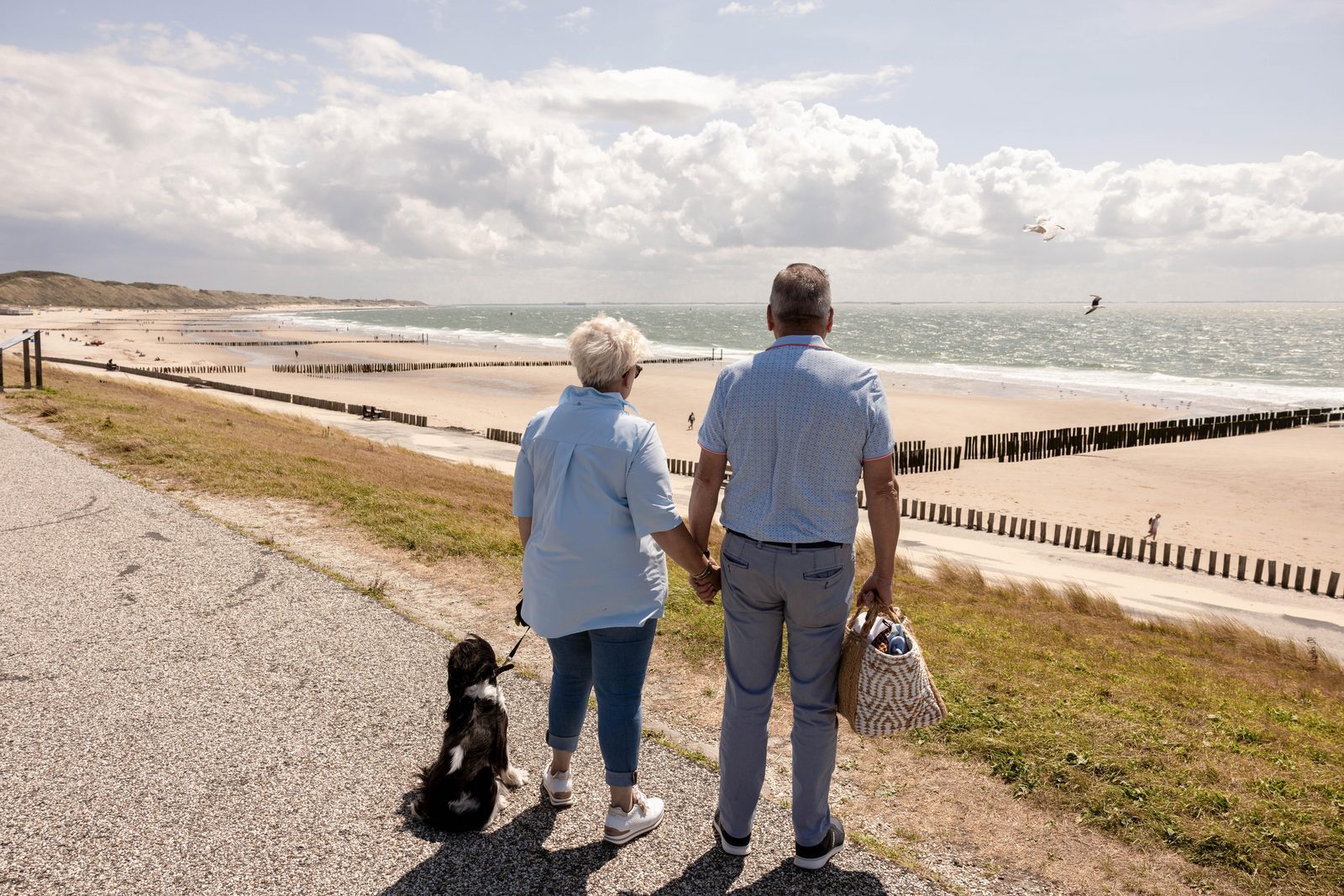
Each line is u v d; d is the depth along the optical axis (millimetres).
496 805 2676
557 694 2656
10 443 9297
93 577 5059
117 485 7641
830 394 2174
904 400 45438
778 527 2244
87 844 2426
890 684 2311
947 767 3184
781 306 2326
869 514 2311
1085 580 14352
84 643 4027
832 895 2352
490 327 165125
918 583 10836
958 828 2746
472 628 4594
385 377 57750
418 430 30719
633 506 2324
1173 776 3117
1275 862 2566
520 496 2521
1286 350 98750
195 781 2820
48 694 3447
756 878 2422
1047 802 2912
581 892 2320
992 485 24594
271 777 2879
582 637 2566
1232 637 9797
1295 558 17594
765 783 3014
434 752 3117
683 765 3111
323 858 2420
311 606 4754
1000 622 7746
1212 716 4250
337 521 6906
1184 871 2529
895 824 2766
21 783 2750
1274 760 3471
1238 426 33594
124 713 3316
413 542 6289
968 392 50125
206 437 11219
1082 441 29891
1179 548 15867
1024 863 2551
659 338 128625
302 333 125250
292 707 3447
